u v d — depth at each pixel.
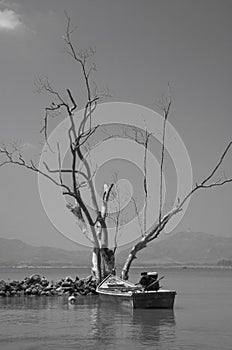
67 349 34.81
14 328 42.66
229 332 41.00
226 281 147.00
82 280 72.12
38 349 34.78
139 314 49.81
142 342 37.12
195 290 98.19
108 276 61.41
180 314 51.22
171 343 36.75
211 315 51.88
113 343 36.69
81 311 52.78
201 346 35.84
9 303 60.75
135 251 67.06
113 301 54.81
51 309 54.81
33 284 72.38
